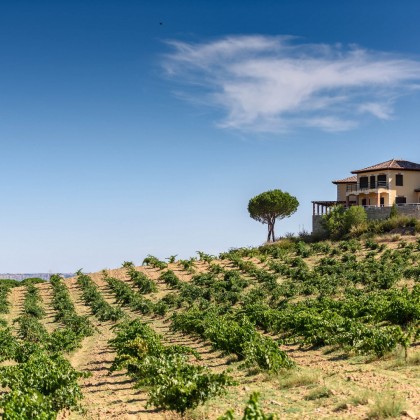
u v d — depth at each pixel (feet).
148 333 74.28
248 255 197.06
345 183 250.37
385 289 121.80
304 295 128.77
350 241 180.55
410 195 226.38
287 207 257.96
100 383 63.46
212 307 121.60
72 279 197.26
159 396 40.93
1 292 169.99
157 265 191.52
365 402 40.19
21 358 81.71
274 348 57.82
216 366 67.82
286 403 43.16
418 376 48.44
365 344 59.26
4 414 37.29
